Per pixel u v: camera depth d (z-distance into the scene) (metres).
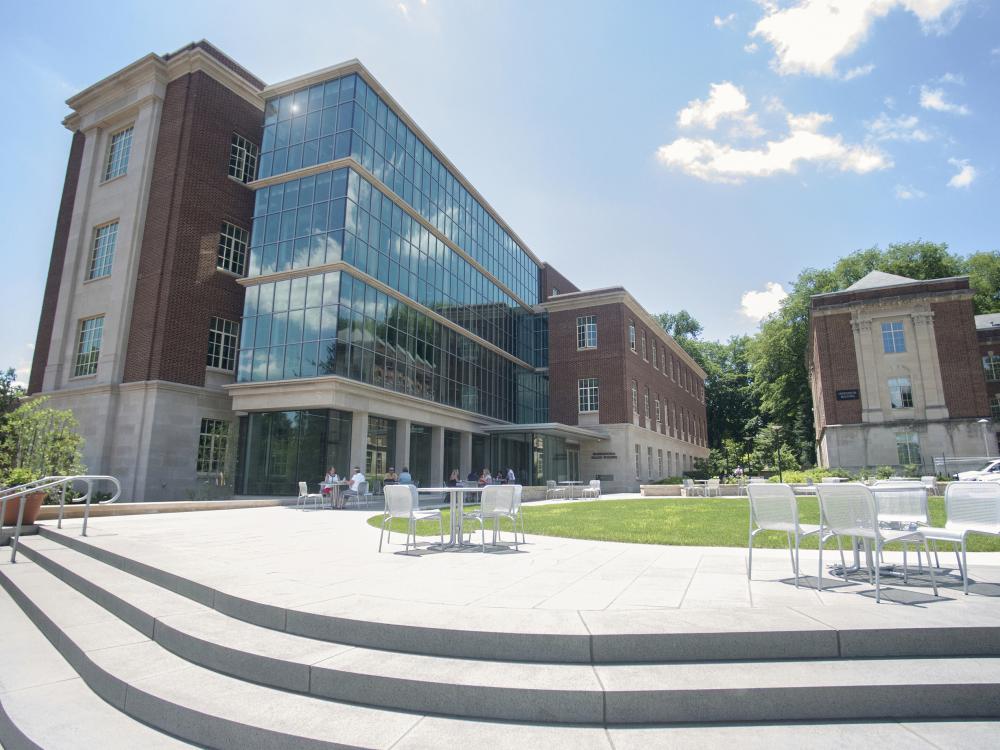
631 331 43.22
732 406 72.19
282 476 26.00
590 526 13.02
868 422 37.38
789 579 6.44
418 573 6.92
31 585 8.12
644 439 42.91
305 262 27.03
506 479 34.72
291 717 3.82
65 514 14.80
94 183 31.88
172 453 26.22
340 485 23.25
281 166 29.16
